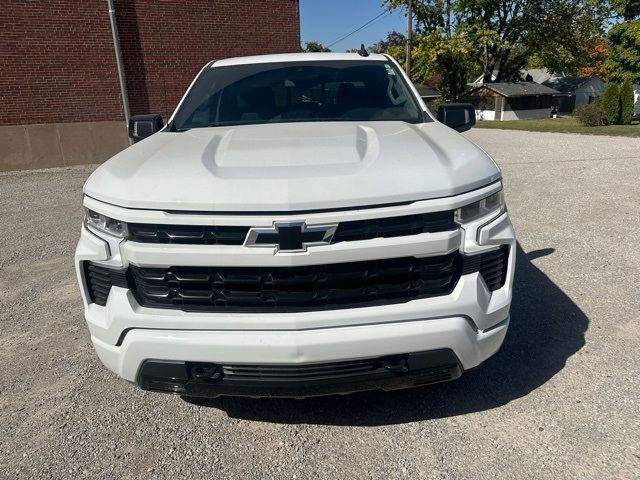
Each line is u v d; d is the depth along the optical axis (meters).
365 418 2.60
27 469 2.33
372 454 2.34
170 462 2.34
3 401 2.87
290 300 2.07
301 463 2.30
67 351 3.42
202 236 2.03
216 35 13.61
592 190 7.62
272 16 14.05
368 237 2.03
